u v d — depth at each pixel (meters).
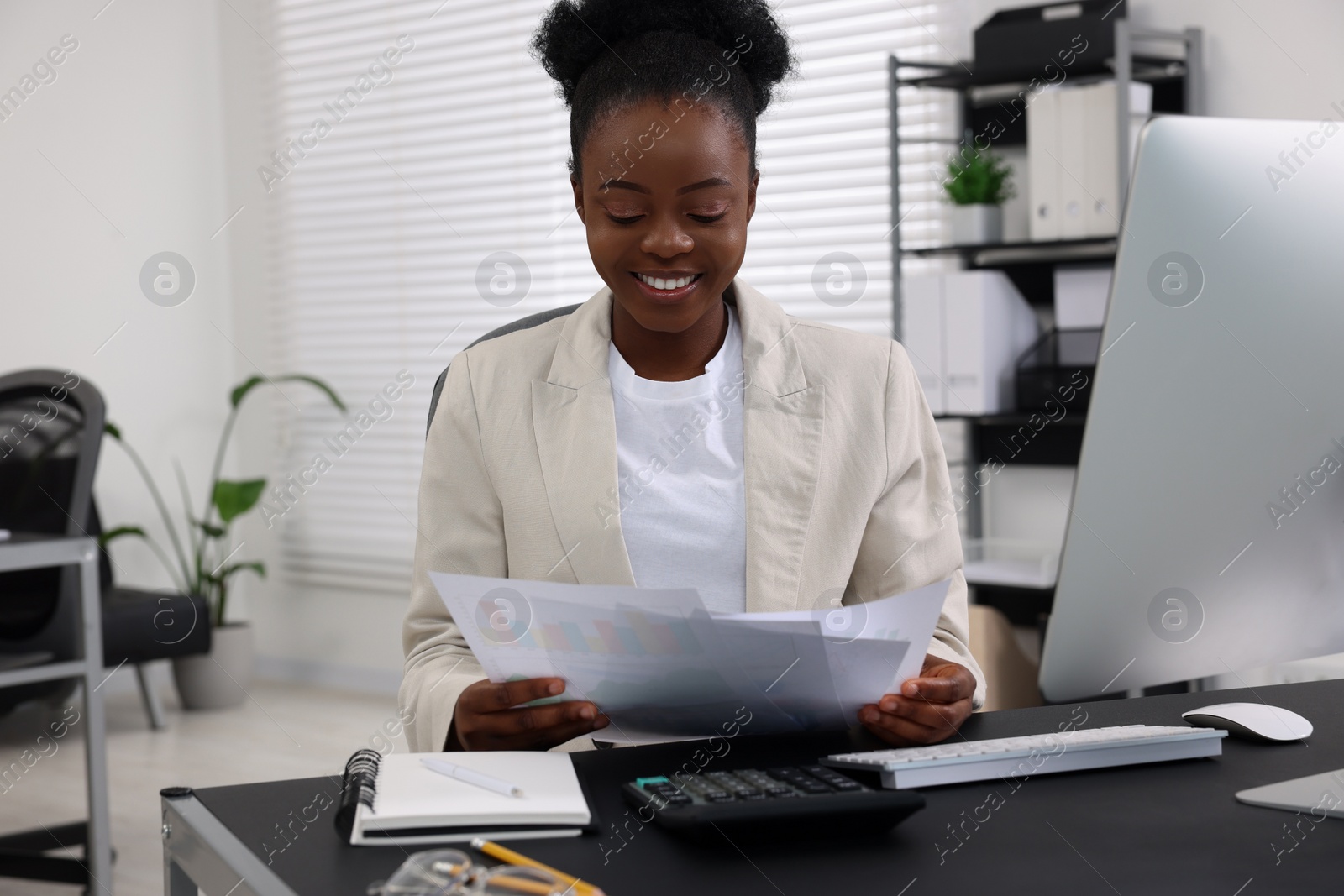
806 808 0.71
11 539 2.20
